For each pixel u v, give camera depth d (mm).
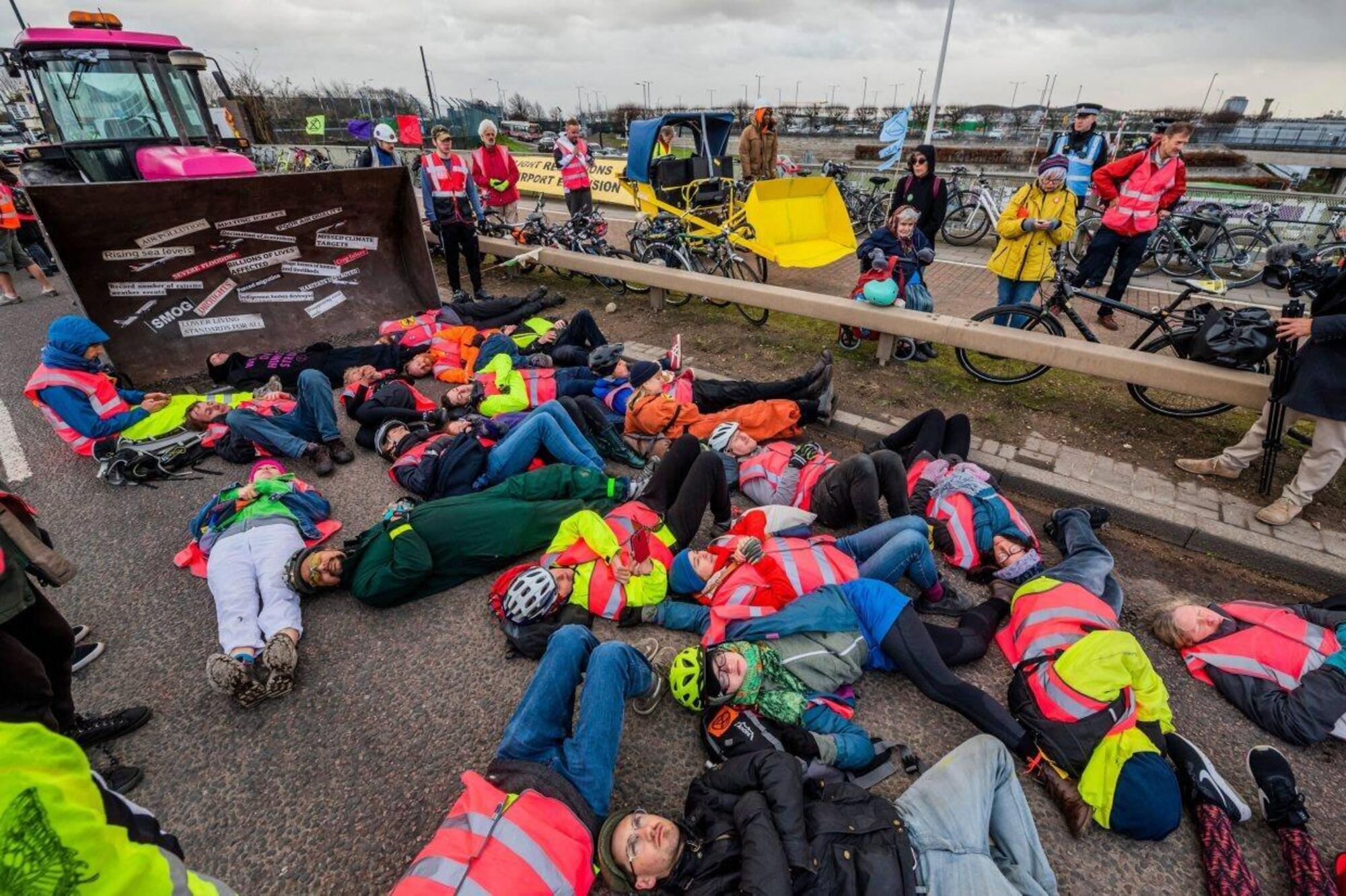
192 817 2330
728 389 4676
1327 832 2164
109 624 3219
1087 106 7004
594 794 2094
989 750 2195
